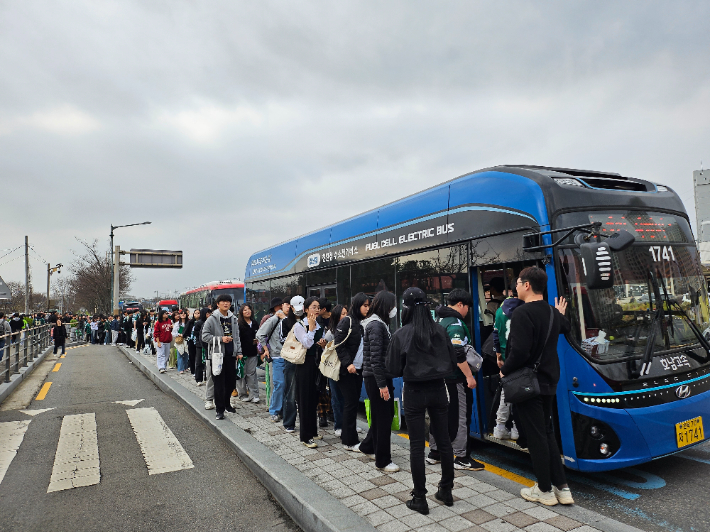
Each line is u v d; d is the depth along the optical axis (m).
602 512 3.82
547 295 4.27
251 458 5.09
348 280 7.86
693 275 4.86
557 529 3.30
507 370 3.71
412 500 3.67
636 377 4.11
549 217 4.34
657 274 4.55
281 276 10.83
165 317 12.98
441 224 5.77
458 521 3.44
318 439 5.82
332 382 5.94
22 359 13.79
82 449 5.89
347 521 3.45
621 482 4.44
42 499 4.42
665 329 4.43
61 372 13.80
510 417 4.73
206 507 4.21
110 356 19.22
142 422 7.25
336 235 8.39
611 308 4.24
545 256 4.29
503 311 4.39
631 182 4.97
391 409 4.61
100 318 29.92
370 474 4.50
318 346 5.63
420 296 3.88
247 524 3.89
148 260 31.12
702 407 4.35
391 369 3.79
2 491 4.62
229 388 7.32
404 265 6.43
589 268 3.64
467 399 5.05
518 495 3.94
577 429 4.04
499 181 4.97
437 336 3.77
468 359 4.51
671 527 3.55
